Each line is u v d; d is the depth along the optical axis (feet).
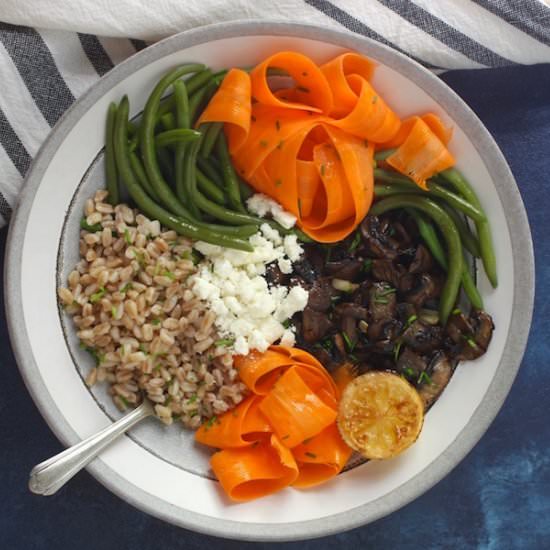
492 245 1.79
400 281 1.81
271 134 1.74
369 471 1.84
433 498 2.04
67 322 1.77
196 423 1.84
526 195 2.04
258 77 1.70
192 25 1.82
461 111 1.73
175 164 1.74
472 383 1.82
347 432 1.80
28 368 1.69
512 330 1.78
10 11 1.77
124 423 1.77
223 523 1.78
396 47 1.88
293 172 1.75
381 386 1.79
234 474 1.79
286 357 1.81
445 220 1.78
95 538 1.99
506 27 1.88
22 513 1.98
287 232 1.79
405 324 1.82
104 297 1.75
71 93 1.84
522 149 2.04
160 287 1.77
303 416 1.79
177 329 1.77
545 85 2.03
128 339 1.76
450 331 1.83
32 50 1.81
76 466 1.69
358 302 1.83
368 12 1.85
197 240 1.78
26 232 1.68
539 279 2.04
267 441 1.84
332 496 1.83
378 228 1.80
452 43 1.88
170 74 1.68
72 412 1.75
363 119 1.72
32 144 1.84
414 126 1.74
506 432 2.04
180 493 1.80
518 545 2.03
